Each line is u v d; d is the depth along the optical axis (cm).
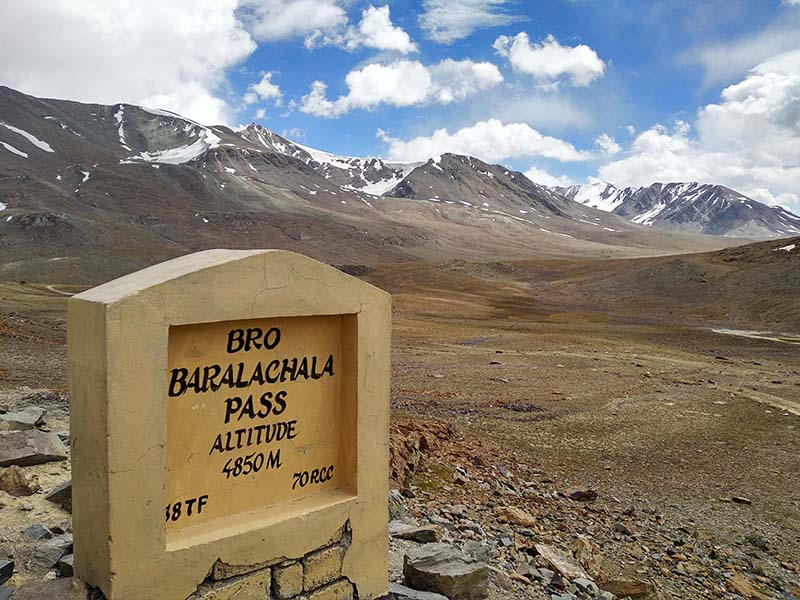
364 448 582
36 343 2619
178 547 474
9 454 848
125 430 447
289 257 528
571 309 8456
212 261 501
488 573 743
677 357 4559
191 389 495
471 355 4050
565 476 1653
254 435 534
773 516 1500
